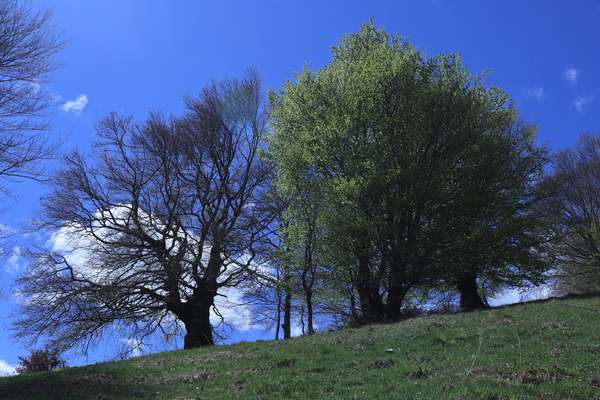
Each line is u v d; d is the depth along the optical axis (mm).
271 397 11250
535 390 9523
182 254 27984
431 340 15016
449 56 29484
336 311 30422
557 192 34125
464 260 26000
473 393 9547
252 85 32562
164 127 30156
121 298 26578
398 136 26062
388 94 27141
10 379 16906
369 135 27344
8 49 16500
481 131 27859
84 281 27078
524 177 29031
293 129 28812
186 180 29922
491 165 27562
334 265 26719
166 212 28906
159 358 18109
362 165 25375
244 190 30516
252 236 29391
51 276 26859
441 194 25422
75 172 28094
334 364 13617
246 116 32219
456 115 26891
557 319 16062
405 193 25297
